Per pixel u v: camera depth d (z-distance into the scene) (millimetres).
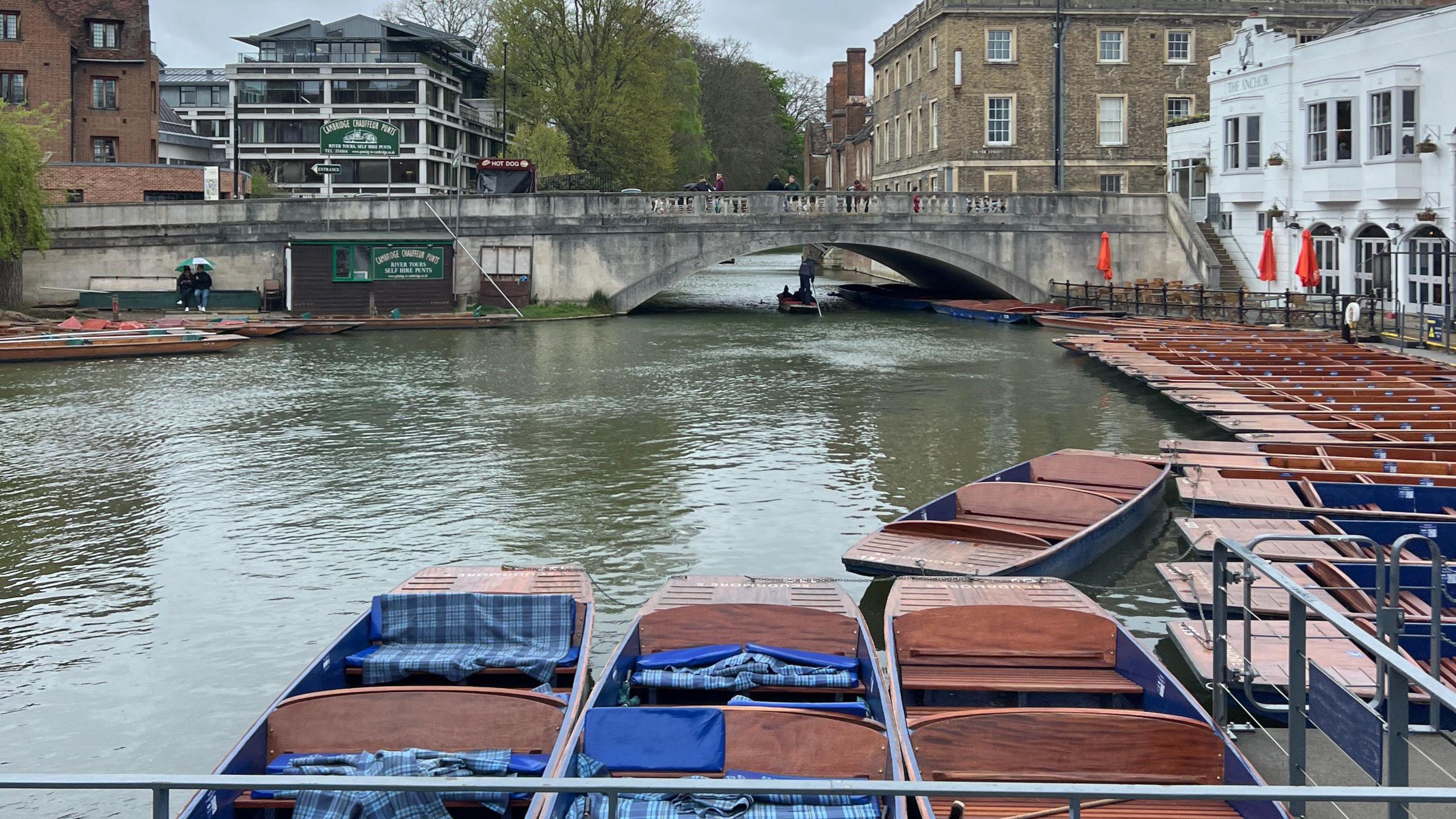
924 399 24312
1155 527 14844
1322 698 6742
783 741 7512
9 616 12016
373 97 70750
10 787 4516
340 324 37000
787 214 42469
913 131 58094
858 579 12961
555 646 9711
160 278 39719
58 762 9016
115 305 35688
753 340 35594
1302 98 36875
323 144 43719
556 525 15023
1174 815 7105
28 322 35562
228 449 19547
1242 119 40031
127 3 53031
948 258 43438
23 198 36188
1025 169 51156
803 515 15422
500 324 39062
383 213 40531
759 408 23250
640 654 9516
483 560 13641
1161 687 8414
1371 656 9117
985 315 41625
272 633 11547
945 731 7488
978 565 11742
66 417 22312
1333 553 12211
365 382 26797
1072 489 14227
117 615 12031
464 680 9203
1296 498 14352
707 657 9227
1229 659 9070
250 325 35250
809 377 27547
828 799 7219
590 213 41656
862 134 73375
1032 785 4621
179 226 39594
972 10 50312
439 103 73562
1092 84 50969
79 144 52688
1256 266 40312
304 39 72688
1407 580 11219
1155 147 51344
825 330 38719
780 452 19156
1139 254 44000
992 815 7082
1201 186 43875
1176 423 21484
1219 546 8367
